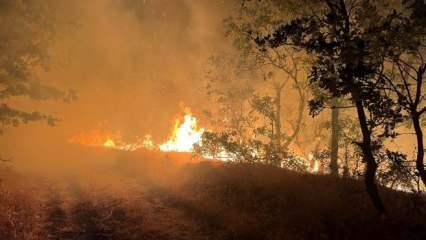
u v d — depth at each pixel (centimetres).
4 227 1173
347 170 1873
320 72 1109
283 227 1179
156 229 1239
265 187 1554
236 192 1547
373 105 1102
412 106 1116
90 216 1403
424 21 1005
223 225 1239
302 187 1526
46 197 1684
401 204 1363
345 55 1033
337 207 1303
